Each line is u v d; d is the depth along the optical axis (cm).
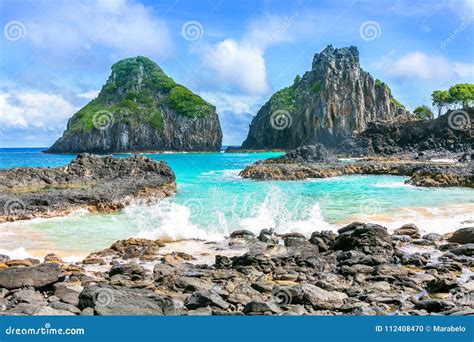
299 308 1243
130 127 17712
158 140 18025
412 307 1267
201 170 7319
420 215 2941
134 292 1283
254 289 1416
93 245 2191
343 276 1608
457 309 1199
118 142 17488
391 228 2539
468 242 2100
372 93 16562
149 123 18088
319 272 1642
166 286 1462
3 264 1767
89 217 2956
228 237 2352
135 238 2202
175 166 8369
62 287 1380
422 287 1477
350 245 1953
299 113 16688
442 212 3058
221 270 1656
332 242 2066
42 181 4166
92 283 1492
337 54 16912
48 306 1216
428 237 2269
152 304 1206
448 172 5066
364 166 6775
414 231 2367
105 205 3228
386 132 11144
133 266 1641
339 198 3759
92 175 4522
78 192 3378
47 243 2225
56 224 2708
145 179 4328
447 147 10400
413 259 1786
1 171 4150
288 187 4731
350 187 4747
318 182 5381
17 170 4231
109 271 1644
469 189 4528
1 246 2156
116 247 2078
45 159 11900
